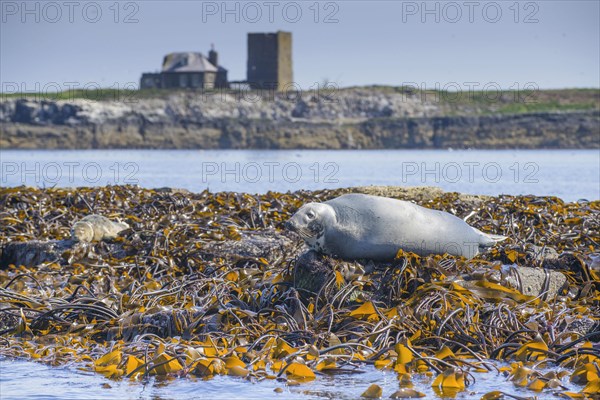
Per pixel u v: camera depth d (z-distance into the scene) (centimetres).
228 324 1024
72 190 2294
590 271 1204
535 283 1144
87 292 1213
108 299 1182
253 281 1193
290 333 980
